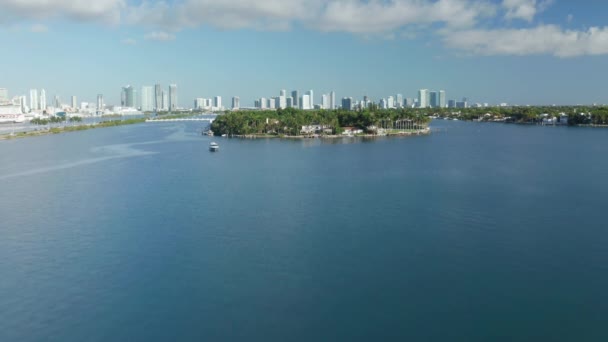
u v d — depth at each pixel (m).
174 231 112.69
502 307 75.56
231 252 98.81
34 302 78.62
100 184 169.12
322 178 176.12
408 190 152.75
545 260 93.12
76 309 76.38
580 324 70.75
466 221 117.69
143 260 95.00
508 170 190.75
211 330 70.06
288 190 155.00
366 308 75.56
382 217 121.81
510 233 108.50
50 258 96.56
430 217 121.44
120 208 134.12
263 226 115.75
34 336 69.19
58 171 199.12
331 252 98.19
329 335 68.56
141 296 80.25
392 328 70.12
